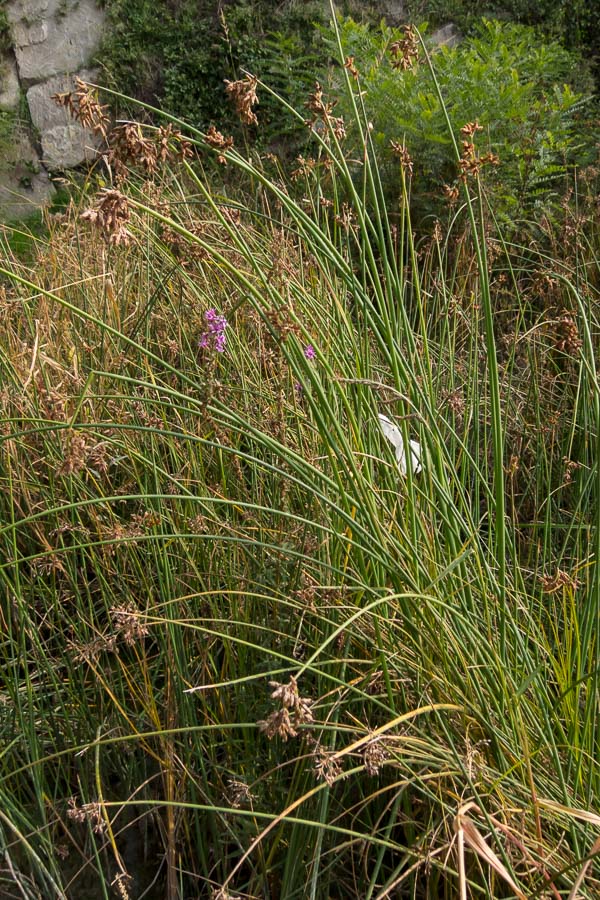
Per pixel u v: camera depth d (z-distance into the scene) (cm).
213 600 220
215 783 206
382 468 208
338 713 191
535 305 414
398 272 237
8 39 805
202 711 208
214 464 256
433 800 178
